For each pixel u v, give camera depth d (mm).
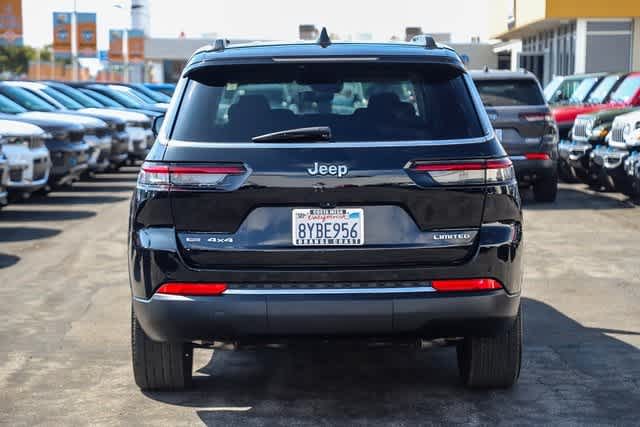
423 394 5809
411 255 4914
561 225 13273
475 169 4961
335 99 5137
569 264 10250
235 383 6066
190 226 4961
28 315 8039
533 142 15352
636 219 13875
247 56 5219
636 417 5375
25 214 14828
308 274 4887
